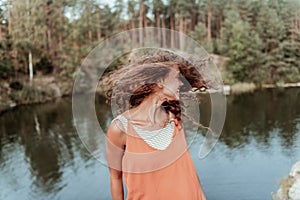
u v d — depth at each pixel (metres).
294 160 5.35
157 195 0.58
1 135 6.69
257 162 5.37
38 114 7.31
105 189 4.70
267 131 6.79
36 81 8.27
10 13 8.52
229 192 4.45
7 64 8.30
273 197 4.39
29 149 6.14
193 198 0.60
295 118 7.16
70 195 4.65
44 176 5.14
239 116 7.45
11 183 5.06
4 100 7.93
